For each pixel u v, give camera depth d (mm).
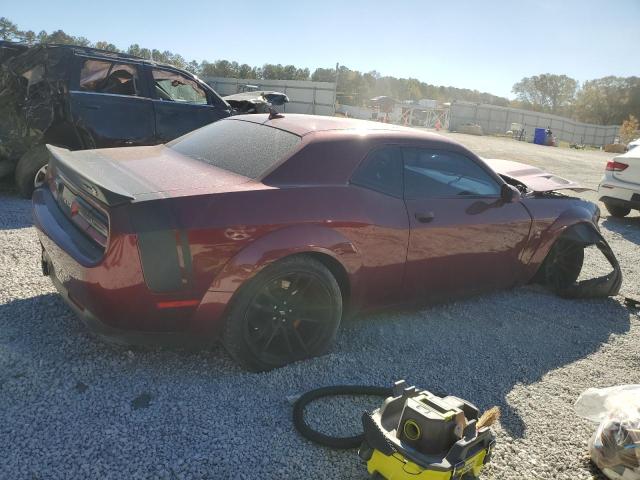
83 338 3102
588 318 4406
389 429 2176
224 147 3352
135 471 2154
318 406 2729
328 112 34219
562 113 116812
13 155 6066
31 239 4750
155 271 2502
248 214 2703
